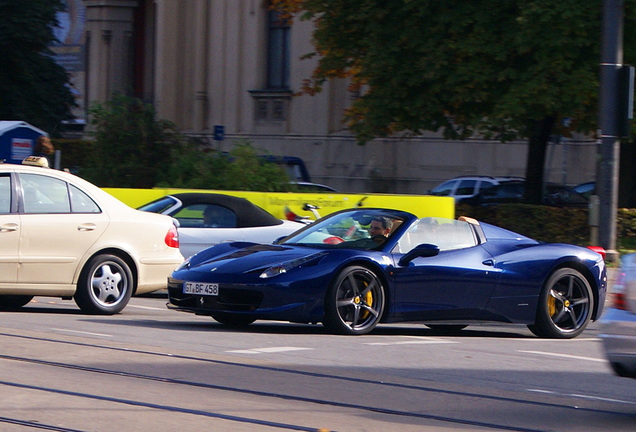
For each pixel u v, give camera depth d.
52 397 10.20
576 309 17.77
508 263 17.08
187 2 70.75
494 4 34.47
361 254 15.99
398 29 36.75
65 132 66.88
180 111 71.62
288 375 12.10
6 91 58.41
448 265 16.56
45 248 16.75
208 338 15.03
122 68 77.31
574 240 36.47
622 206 46.50
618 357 10.49
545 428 9.85
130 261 17.80
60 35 87.12
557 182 53.53
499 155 56.38
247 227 22.88
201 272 15.99
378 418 9.95
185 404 10.15
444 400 11.05
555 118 38.94
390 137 60.28
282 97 64.75
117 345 13.75
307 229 17.62
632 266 10.71
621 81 25.42
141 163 38.44
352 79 43.28
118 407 9.87
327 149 62.84
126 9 77.12
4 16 56.78
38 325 15.53
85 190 17.48
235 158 35.38
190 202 22.83
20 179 16.77
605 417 10.52
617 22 25.28
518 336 18.12
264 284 15.34
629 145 46.09
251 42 66.44
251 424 9.41
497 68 35.03
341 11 38.59
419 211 26.31
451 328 18.78
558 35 32.88
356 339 15.68
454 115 38.94
